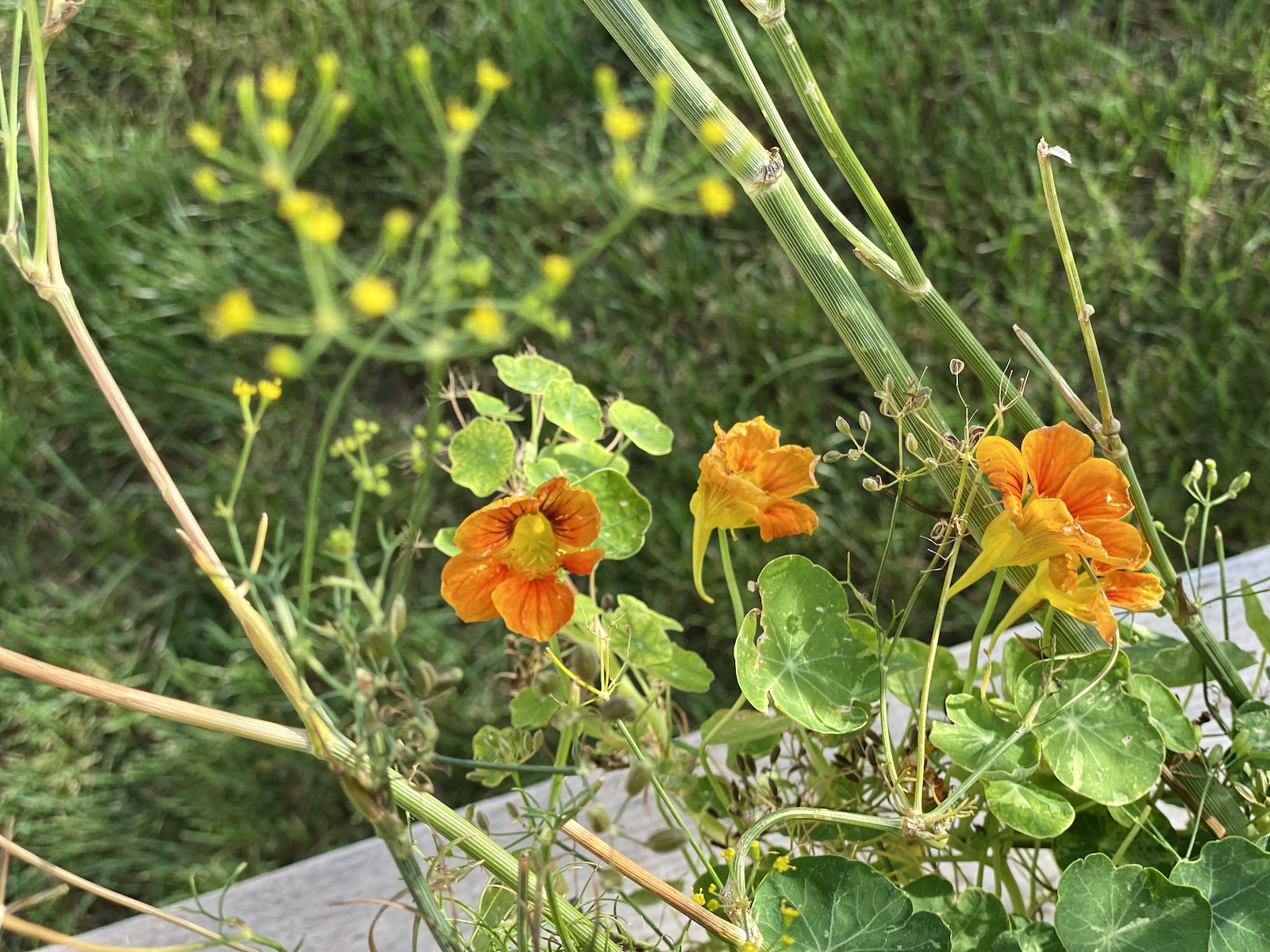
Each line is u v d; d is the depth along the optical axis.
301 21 1.10
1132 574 0.38
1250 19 1.02
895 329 0.95
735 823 0.45
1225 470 0.88
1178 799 0.43
